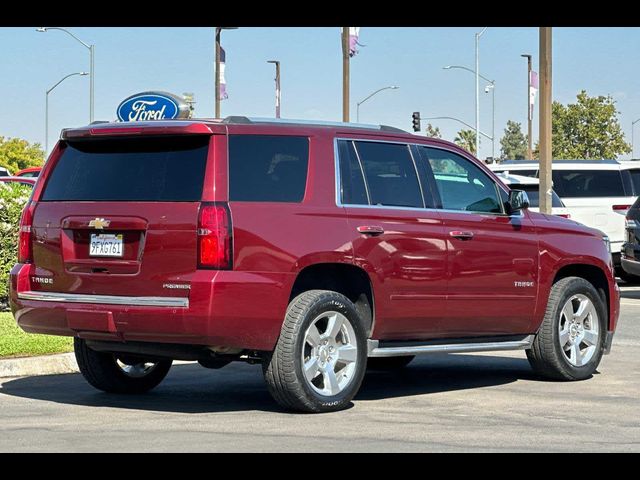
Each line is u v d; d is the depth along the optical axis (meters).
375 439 8.45
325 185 9.88
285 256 9.41
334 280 10.16
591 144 97.38
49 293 9.96
